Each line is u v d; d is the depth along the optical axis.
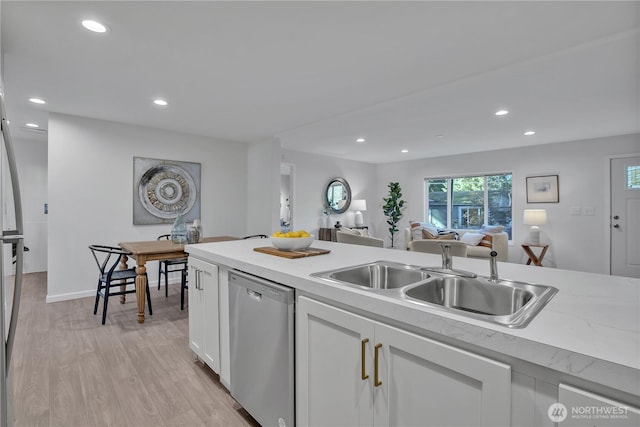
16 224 1.30
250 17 1.90
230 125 4.32
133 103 3.39
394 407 1.02
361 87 2.97
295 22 1.95
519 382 0.78
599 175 5.09
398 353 1.01
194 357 2.40
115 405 1.82
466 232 6.38
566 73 2.66
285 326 1.42
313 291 1.29
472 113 3.77
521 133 4.82
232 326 1.80
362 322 1.11
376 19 1.92
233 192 5.28
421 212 7.40
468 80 2.81
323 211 7.02
